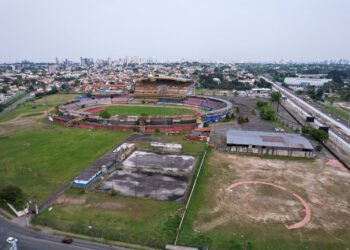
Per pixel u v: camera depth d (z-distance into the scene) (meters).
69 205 56.78
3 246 43.94
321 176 71.50
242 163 79.94
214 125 126.88
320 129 104.81
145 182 67.19
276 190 63.47
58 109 150.88
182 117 128.50
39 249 43.44
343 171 74.88
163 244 44.66
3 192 56.62
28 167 76.31
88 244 45.00
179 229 48.50
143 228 48.84
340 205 57.31
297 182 67.81
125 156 83.94
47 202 58.06
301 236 46.97
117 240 46.00
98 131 116.38
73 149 91.75
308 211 54.84
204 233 47.53
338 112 163.00
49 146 95.06
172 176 70.69
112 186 65.12
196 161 80.94
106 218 51.94
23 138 105.25
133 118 128.00
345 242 45.53
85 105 177.12
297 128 118.94
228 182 67.38
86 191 62.56
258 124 128.62
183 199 59.12
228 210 54.91
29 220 51.75
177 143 98.88
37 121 135.50
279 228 49.16
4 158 83.69
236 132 101.88
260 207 56.12
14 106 184.88
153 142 96.12
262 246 44.38
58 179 68.81
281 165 78.81
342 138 104.75
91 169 73.06
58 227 49.31
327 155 88.00
